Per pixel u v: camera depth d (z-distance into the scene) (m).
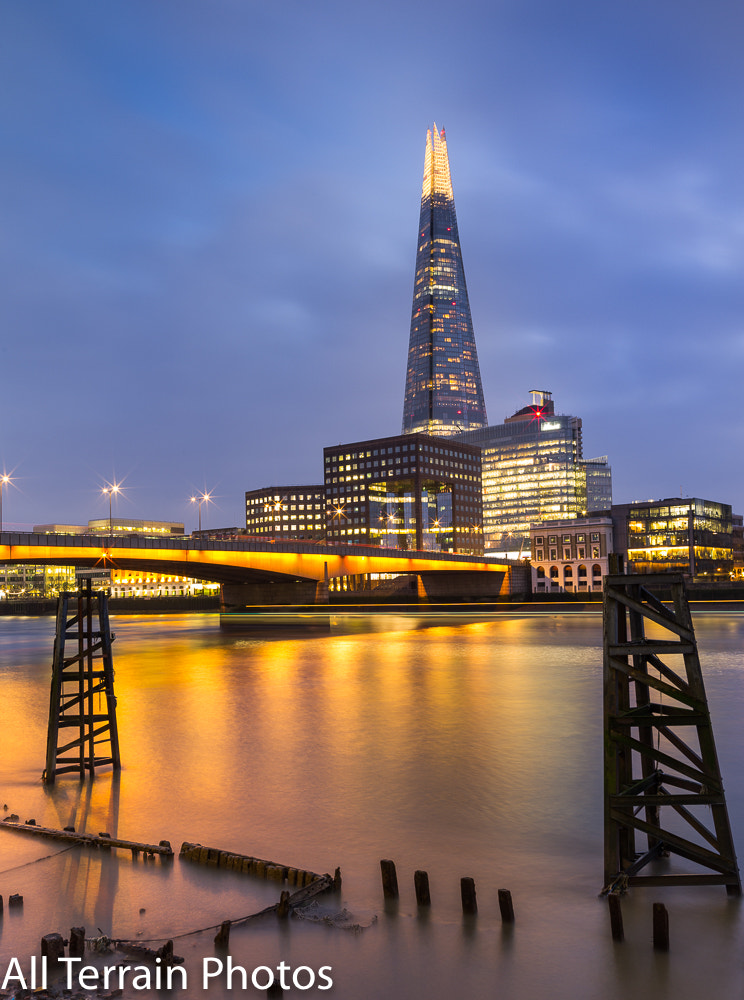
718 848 13.94
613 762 14.37
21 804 20.78
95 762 24.64
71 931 11.92
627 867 14.94
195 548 119.88
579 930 12.85
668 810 19.44
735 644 73.06
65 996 10.85
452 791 21.98
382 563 159.12
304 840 17.64
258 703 40.25
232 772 24.48
